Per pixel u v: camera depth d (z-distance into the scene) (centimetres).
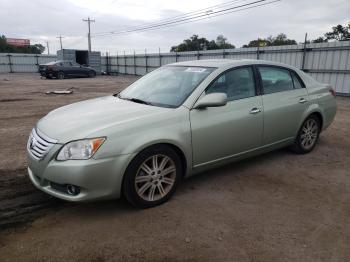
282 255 273
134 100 411
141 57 3453
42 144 322
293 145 522
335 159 515
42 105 1121
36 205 353
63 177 302
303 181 427
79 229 307
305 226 318
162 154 345
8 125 760
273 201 369
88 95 1467
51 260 263
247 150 430
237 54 2072
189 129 359
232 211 345
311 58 1574
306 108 503
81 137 305
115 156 310
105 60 4253
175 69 453
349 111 1003
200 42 5788
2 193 380
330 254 276
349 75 1412
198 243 288
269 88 456
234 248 282
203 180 423
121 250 277
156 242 288
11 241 287
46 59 4359
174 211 342
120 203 357
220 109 389
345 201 372
